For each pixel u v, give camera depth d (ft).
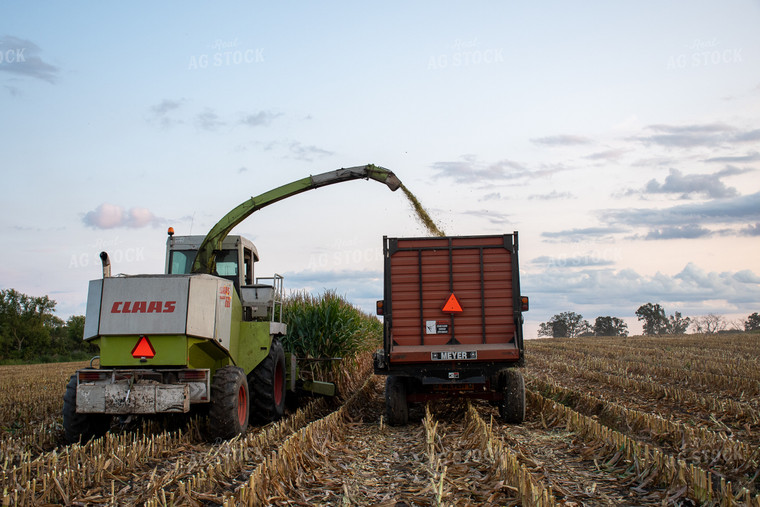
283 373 38.52
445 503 18.67
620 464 23.68
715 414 37.35
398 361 34.24
